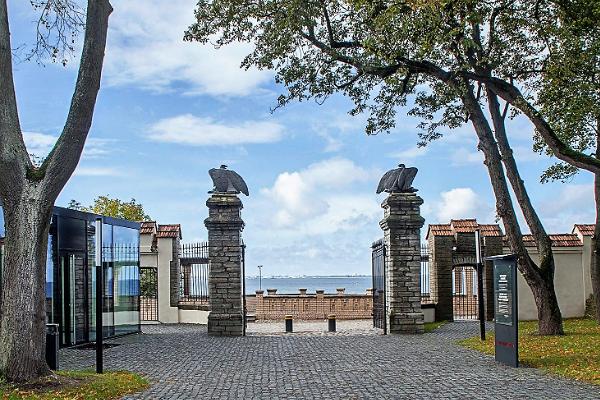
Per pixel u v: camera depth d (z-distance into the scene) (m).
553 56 19.45
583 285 29.61
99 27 12.71
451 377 13.58
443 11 16.98
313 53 21.94
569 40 18.48
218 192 25.22
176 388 12.73
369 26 19.59
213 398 11.66
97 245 14.73
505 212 20.53
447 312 29.64
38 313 12.31
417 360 16.39
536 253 29.45
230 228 24.89
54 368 14.35
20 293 12.20
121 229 24.86
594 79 19.70
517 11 19.77
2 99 12.38
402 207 24.69
